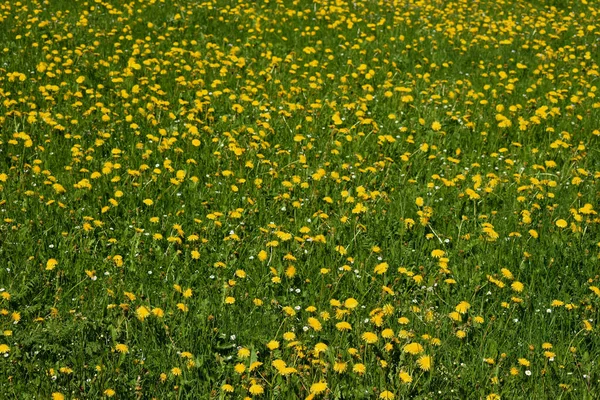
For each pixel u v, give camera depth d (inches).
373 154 269.7
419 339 158.2
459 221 218.4
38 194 214.4
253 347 152.5
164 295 171.3
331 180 240.7
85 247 191.6
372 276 188.1
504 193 237.1
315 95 330.0
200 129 283.0
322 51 402.9
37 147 247.4
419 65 380.5
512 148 280.7
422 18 478.6
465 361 155.5
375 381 145.5
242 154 253.1
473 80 365.4
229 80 339.3
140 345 154.6
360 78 362.0
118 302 169.8
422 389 145.5
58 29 400.5
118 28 411.2
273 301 170.4
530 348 154.4
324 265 193.2
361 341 156.2
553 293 182.7
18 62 341.7
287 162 259.6
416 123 301.3
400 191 236.8
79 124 273.9
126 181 232.1
